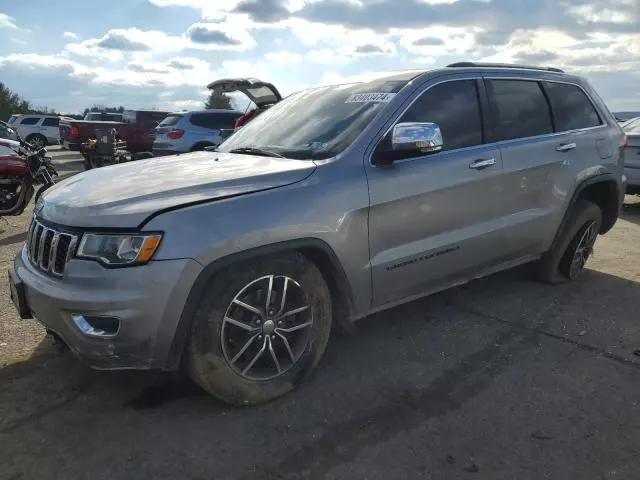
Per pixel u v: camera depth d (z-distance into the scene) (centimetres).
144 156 688
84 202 290
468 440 280
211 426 291
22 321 427
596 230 525
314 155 347
